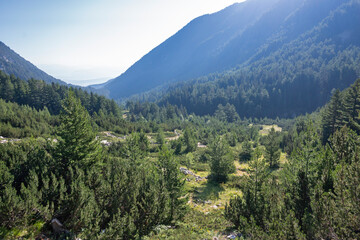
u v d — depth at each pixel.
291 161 14.41
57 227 9.46
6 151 13.21
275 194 11.73
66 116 15.29
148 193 11.08
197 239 9.89
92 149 15.95
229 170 25.81
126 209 10.62
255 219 10.44
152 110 169.00
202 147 57.53
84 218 9.36
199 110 197.75
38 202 9.94
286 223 7.86
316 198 8.92
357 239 6.99
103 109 119.50
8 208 8.46
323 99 166.88
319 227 7.66
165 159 14.41
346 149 13.57
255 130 90.38
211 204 17.95
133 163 18.27
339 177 9.21
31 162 12.63
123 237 8.84
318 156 11.84
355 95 40.19
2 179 10.21
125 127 83.25
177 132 98.62
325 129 45.41
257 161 12.27
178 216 12.88
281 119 154.62
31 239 8.52
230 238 10.10
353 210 7.70
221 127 110.31
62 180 10.69
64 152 14.35
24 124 49.25
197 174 29.75
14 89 103.69
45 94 107.38
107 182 11.58
